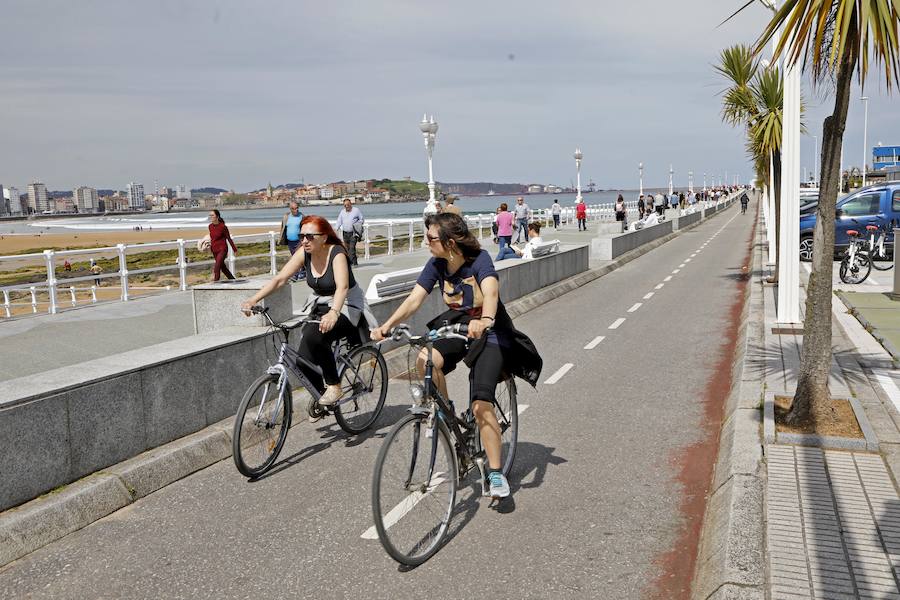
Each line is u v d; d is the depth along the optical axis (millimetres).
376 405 6617
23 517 4258
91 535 4414
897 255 12766
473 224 33062
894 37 4668
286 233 17703
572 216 49938
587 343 10484
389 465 3859
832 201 5395
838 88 5258
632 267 22719
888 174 55344
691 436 6156
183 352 5809
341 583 3766
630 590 3648
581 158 40688
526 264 14742
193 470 5480
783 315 10359
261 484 5230
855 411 5750
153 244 14898
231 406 6281
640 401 7309
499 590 3664
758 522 3967
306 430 6547
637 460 5586
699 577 3674
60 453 4703
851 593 3223
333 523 4520
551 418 6766
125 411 5203
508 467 5164
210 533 4414
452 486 4305
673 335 10961
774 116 14680
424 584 3742
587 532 4328
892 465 4762
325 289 5895
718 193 94188
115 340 9852
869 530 3834
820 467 4762
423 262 21328
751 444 5250
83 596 3695
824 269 5449
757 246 27250
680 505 4707
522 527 4410
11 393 4535
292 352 5777
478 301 4484
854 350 8453
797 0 4996
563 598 3578
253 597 3645
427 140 23469
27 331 10617
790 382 6973
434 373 4371
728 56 15188
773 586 3291
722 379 8164
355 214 19688
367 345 6383
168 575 3891
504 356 4527
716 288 16734
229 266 16656
